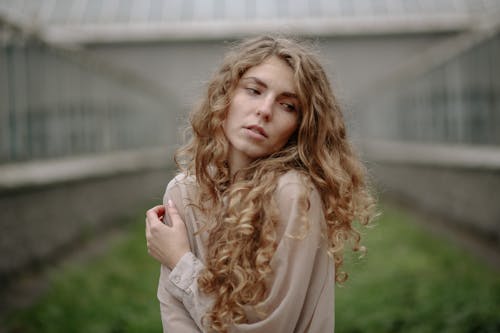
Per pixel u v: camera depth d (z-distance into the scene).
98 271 6.98
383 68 21.77
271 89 1.64
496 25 8.46
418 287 5.59
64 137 9.16
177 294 1.67
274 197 1.61
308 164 1.67
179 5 21.89
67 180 8.39
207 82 1.81
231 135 1.69
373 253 7.79
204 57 22.05
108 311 5.23
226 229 1.64
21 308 5.44
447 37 21.31
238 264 1.61
